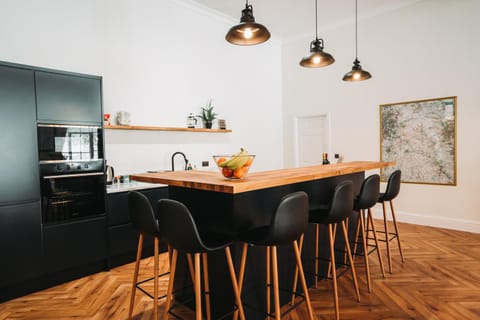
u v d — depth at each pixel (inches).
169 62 172.4
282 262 93.3
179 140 177.2
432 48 178.1
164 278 115.7
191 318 88.2
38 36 126.0
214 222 81.0
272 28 222.4
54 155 109.9
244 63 218.5
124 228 128.6
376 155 202.4
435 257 131.4
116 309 94.0
